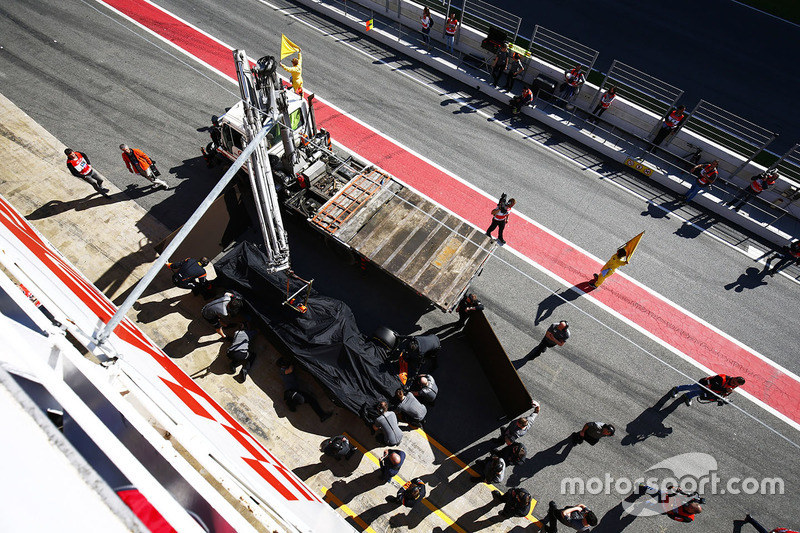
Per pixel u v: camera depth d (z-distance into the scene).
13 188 14.30
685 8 22.44
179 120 16.67
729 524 10.68
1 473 2.43
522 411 11.04
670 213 16.08
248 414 11.32
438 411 11.79
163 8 20.36
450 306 11.18
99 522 2.41
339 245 12.76
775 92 19.33
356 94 18.34
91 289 9.13
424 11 18.97
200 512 3.95
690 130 17.67
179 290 13.00
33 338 4.11
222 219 12.94
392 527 10.27
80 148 15.50
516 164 16.89
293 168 12.66
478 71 19.39
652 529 10.59
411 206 12.85
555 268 14.45
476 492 10.80
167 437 4.66
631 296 14.02
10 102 16.33
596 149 17.62
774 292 14.38
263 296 11.85
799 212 15.77
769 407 12.20
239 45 19.39
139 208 14.41
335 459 10.92
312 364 11.25
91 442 3.54
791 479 11.27
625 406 12.11
